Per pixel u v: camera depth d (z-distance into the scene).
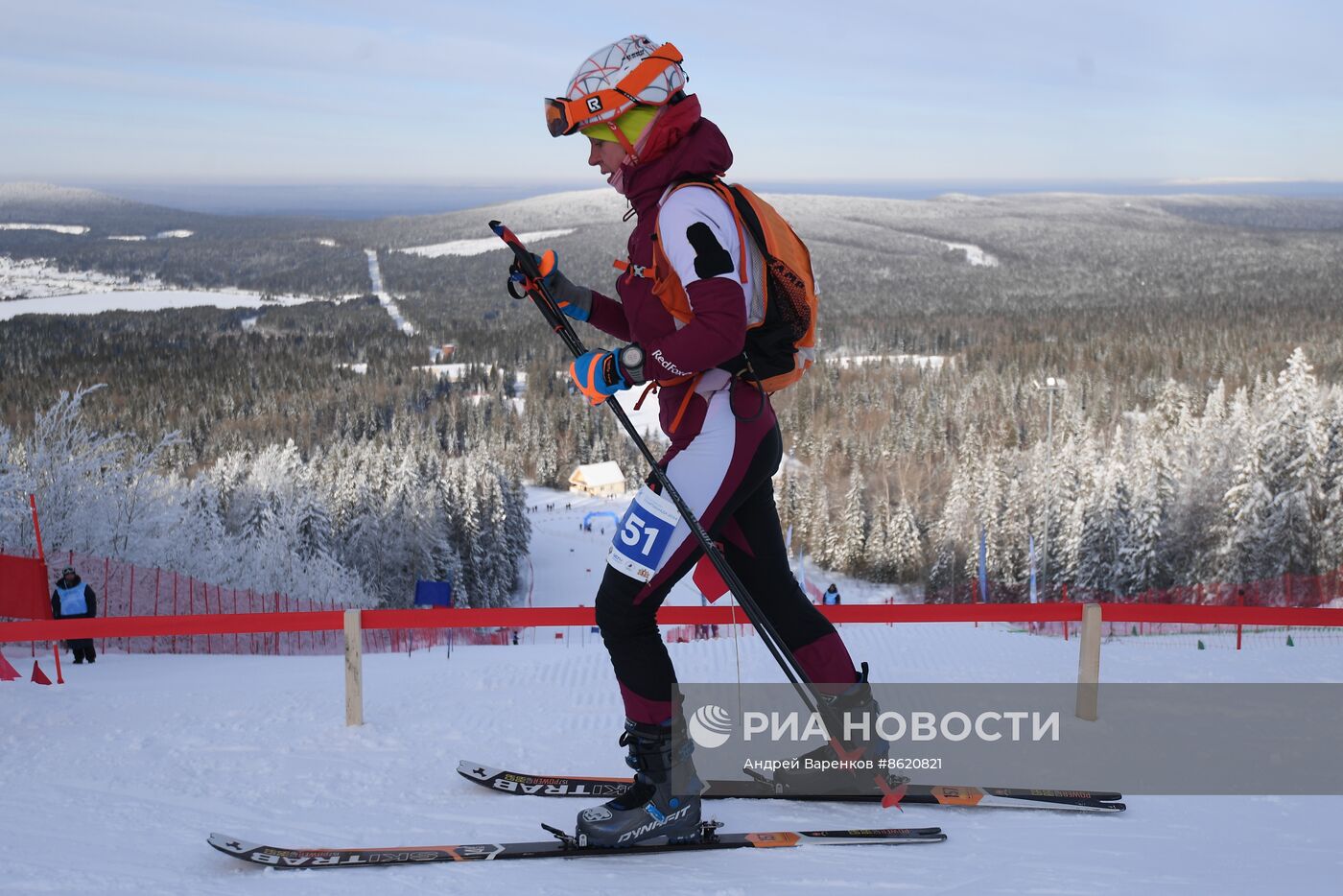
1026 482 49.47
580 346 2.49
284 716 4.70
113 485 21.44
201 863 2.69
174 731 4.38
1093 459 49.53
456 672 7.88
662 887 2.34
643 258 2.42
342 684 7.04
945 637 10.79
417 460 68.12
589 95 2.32
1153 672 6.14
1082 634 4.20
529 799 3.20
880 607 4.57
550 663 9.19
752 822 2.80
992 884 2.30
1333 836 2.69
